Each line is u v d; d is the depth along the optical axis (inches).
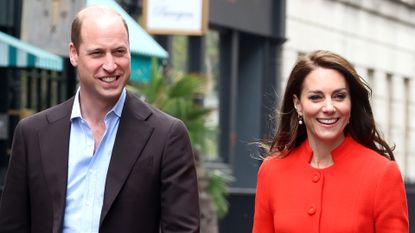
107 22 498.6
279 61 2208.4
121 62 500.7
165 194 508.7
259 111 2167.8
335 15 2511.1
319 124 519.2
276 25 2190.0
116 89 502.6
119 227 502.6
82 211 504.4
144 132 510.6
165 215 510.0
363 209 512.1
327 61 517.0
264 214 541.0
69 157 510.6
